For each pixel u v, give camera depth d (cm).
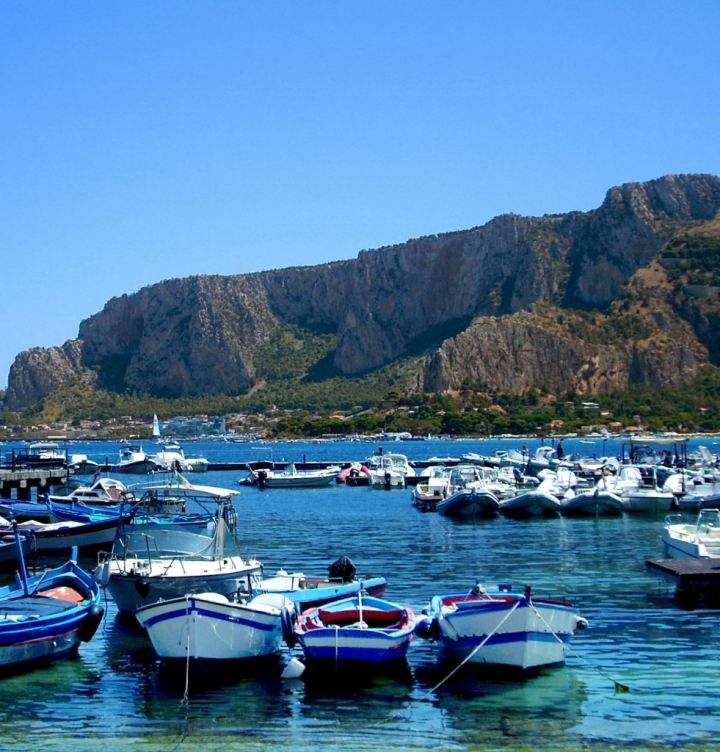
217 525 3416
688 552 4184
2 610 2898
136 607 3175
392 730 2289
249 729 2303
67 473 9000
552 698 2495
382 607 2886
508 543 5459
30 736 2266
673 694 2516
